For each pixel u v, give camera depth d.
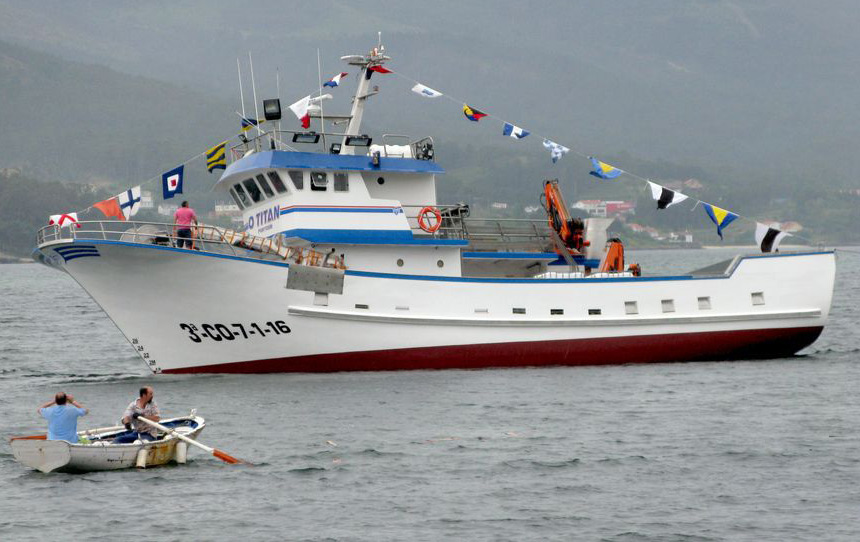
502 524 74.00
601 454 91.94
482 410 109.88
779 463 88.50
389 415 107.12
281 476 85.31
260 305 125.56
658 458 90.50
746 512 76.06
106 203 126.00
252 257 127.50
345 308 127.31
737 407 112.06
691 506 77.50
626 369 135.88
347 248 131.25
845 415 107.44
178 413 108.75
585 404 113.44
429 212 133.75
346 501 78.88
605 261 145.75
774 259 144.38
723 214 145.75
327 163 130.12
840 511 75.81
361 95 138.62
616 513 76.19
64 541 71.00
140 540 71.19
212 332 127.00
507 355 134.50
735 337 142.75
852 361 146.38
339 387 121.31
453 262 136.25
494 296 133.00
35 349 188.38
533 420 105.38
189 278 123.75
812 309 145.00
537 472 86.31
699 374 132.75
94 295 126.38
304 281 125.19
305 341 127.44
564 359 137.00
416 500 79.12
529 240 144.50
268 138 135.75
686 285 140.88
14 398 123.81
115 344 197.12
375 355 129.75
